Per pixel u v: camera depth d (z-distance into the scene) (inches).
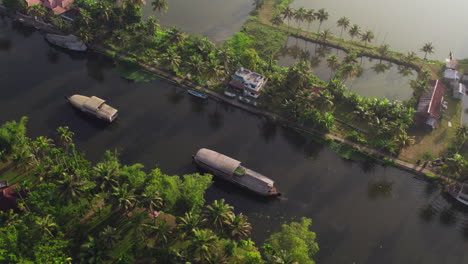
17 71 6082.7
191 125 5447.8
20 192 4028.1
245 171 4576.8
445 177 4884.4
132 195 3730.3
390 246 4148.6
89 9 7145.7
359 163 5103.3
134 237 3932.1
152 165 4783.5
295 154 5157.5
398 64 7194.9
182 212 4052.7
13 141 4402.1
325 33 7357.3
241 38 7327.8
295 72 5664.4
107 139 5068.9
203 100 5925.2
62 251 3612.2
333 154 5191.9
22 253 3368.6
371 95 6392.7
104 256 3452.3
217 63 6092.5
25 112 5339.6
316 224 4288.9
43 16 7106.3
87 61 6505.9
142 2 7273.6
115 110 5310.0
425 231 4343.0
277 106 5826.8
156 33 7111.2
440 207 4633.4
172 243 3855.8
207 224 3641.7
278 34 7593.5
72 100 5418.3
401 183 4881.9
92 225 3996.1
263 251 3966.5
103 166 3897.6
